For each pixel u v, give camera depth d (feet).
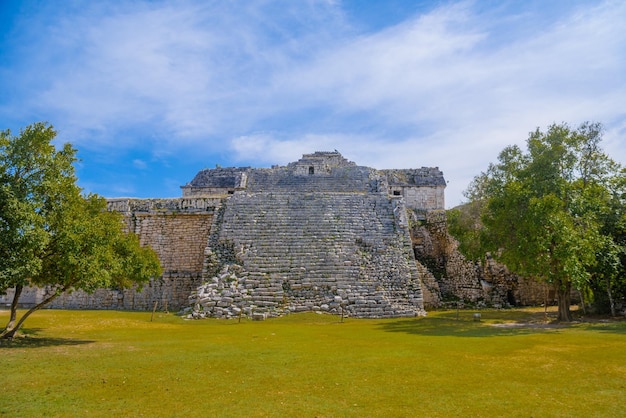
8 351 41.86
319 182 139.23
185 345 45.73
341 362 36.63
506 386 29.35
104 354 40.40
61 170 48.85
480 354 40.16
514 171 78.02
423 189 146.92
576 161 75.77
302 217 97.09
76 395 27.55
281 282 81.71
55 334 55.36
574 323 66.64
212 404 25.80
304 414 24.12
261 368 34.58
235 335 54.34
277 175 144.97
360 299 78.74
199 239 103.71
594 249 68.80
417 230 111.86
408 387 29.14
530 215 67.15
